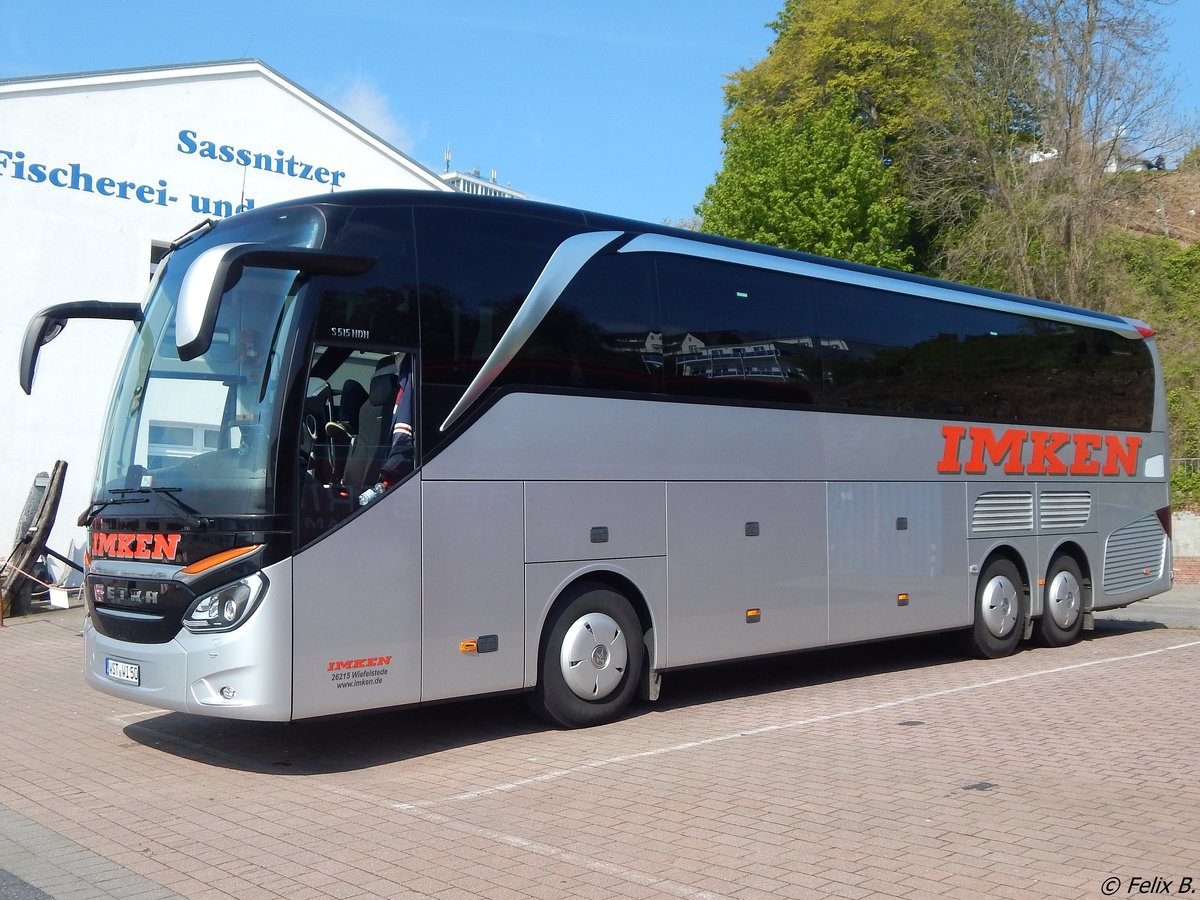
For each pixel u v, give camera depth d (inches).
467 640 323.3
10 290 685.3
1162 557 628.7
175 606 292.8
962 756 320.5
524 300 345.4
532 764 313.0
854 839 240.2
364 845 239.0
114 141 728.3
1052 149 1300.4
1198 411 1293.1
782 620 417.1
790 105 1621.6
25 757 325.4
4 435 681.0
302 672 287.9
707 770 303.9
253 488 288.5
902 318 480.1
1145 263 1497.3
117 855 234.5
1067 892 207.0
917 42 1599.4
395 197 325.1
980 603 517.3
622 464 366.6
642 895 207.3
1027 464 539.5
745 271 417.1
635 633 371.9
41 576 675.4
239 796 281.6
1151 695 424.5
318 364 298.0
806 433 430.9
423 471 316.5
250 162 793.6
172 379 317.4
